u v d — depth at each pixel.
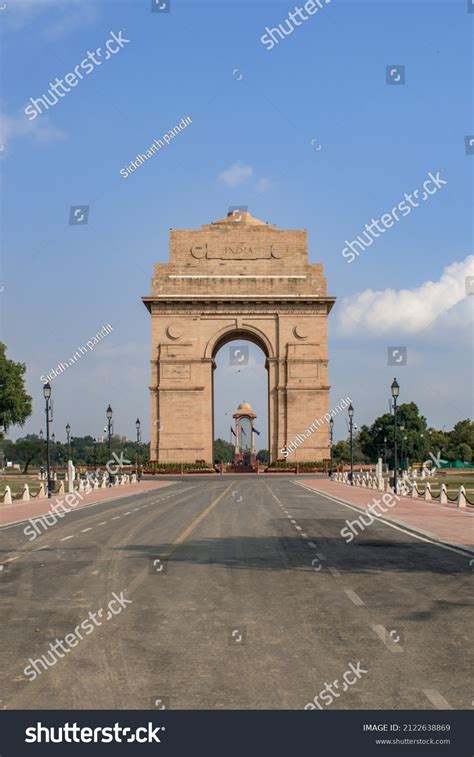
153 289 112.12
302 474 107.19
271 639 13.07
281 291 112.19
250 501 52.19
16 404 137.00
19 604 16.38
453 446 199.12
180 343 111.12
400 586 18.17
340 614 15.02
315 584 18.47
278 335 111.75
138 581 19.02
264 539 28.42
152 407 110.38
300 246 113.19
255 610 15.42
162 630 13.79
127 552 24.77
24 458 197.75
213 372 116.25
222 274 112.56
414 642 12.84
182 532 31.12
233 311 112.12
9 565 22.23
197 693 10.34
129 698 10.20
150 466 108.19
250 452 156.00
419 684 10.62
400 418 181.62
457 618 14.64
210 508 45.41
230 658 11.92
